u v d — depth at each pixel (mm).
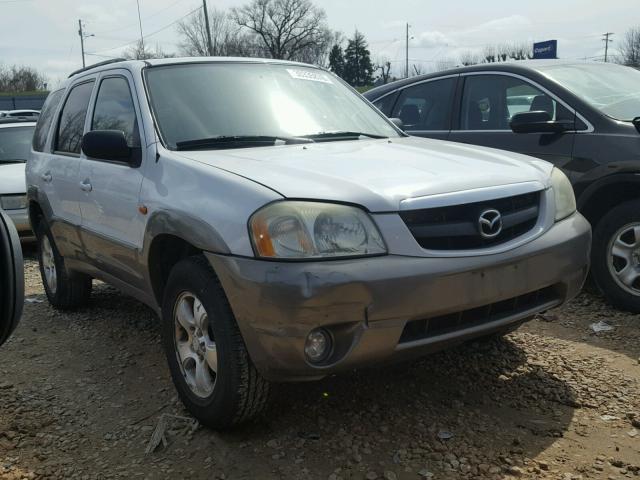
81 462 2994
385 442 3047
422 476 2768
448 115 5953
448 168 3223
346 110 4453
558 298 3311
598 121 4785
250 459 2949
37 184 5129
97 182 4051
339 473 2812
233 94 4047
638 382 3576
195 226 2994
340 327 2727
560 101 5043
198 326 3184
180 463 2951
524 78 5395
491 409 3342
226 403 2971
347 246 2717
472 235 2941
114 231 3883
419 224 2842
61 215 4680
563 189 3498
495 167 3322
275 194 2799
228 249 2816
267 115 3984
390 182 2951
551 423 3182
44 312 5316
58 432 3277
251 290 2721
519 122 5039
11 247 2596
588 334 4289
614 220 4590
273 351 2723
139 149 3711
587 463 2828
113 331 4773
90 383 3863
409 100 6418
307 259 2672
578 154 4805
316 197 2779
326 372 2750
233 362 2904
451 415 3285
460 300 2846
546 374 3719
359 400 3467
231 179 2998
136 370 4023
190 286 3115
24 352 4414
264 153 3455
